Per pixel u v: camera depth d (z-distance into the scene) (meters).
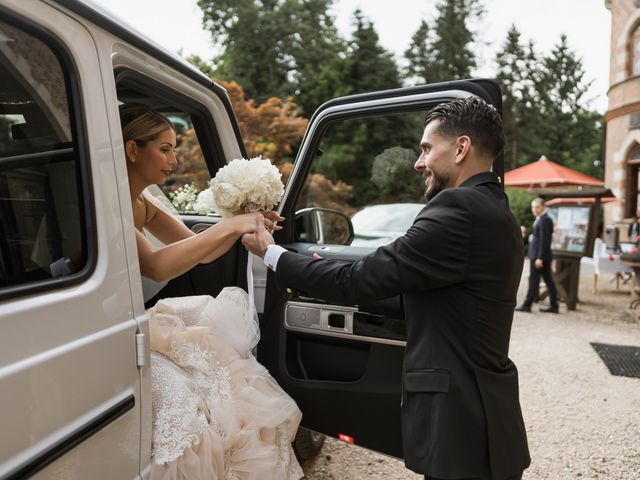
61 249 1.10
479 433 1.34
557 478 2.85
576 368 4.77
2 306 0.90
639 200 14.43
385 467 2.89
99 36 1.25
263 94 21.67
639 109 13.73
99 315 1.13
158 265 1.49
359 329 1.90
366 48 21.06
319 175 2.31
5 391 0.86
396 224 2.24
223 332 1.86
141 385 1.28
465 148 1.44
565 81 45.03
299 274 1.48
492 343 1.38
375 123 2.13
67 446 0.99
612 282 10.63
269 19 22.47
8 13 0.98
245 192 1.55
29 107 1.06
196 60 19.97
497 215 1.36
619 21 14.42
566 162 40.88
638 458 3.07
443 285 1.36
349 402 1.95
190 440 1.39
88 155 1.17
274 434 1.76
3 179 1.00
